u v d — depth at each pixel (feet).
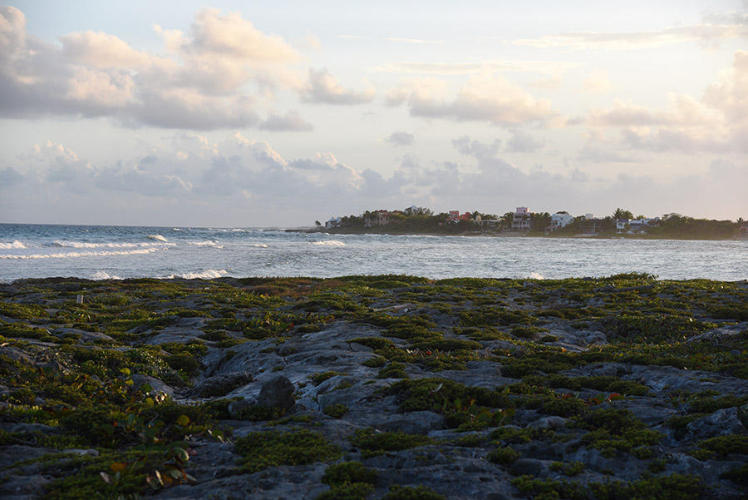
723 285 113.29
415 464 22.38
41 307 84.53
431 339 57.67
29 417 28.58
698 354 46.83
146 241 333.21
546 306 92.58
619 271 196.44
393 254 270.26
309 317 76.59
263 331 68.74
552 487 20.11
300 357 49.55
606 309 83.97
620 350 54.08
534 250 350.64
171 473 20.92
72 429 27.14
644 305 85.30
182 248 273.33
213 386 41.11
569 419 28.84
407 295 101.04
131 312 85.66
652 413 29.86
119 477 20.24
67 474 21.31
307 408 33.96
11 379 35.96
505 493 19.85
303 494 19.53
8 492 19.02
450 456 23.12
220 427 28.35
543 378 38.93
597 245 509.76
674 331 67.00
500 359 47.50
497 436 25.68
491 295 105.29
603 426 26.89
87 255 212.23
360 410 31.60
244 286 126.72
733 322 71.05
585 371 43.09
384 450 24.40
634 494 19.77
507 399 32.50
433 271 188.85
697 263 240.53
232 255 233.55
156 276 156.35
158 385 43.04
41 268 166.20
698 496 19.85
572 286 115.14
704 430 25.91
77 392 35.83
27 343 45.27
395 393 33.99
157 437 26.53
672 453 23.16
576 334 67.72
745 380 37.17
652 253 333.42
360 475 20.85
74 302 94.43
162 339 63.67
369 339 55.06
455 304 92.07
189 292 110.01
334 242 401.70
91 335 60.03
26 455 23.27
